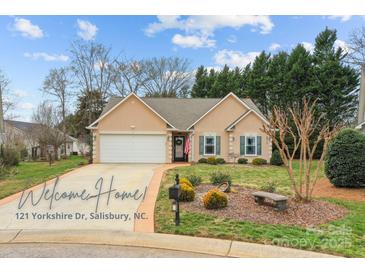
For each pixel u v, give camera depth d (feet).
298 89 104.22
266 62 120.98
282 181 45.29
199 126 76.28
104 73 123.24
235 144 75.25
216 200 26.81
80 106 125.90
